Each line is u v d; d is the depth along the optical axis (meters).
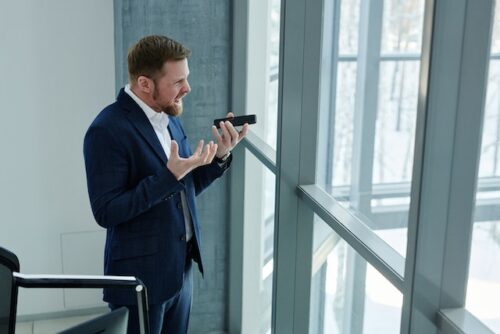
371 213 2.47
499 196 1.55
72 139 3.86
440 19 1.52
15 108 3.75
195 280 4.00
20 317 4.05
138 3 3.54
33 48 3.69
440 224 1.65
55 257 4.01
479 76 1.56
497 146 1.56
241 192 3.82
